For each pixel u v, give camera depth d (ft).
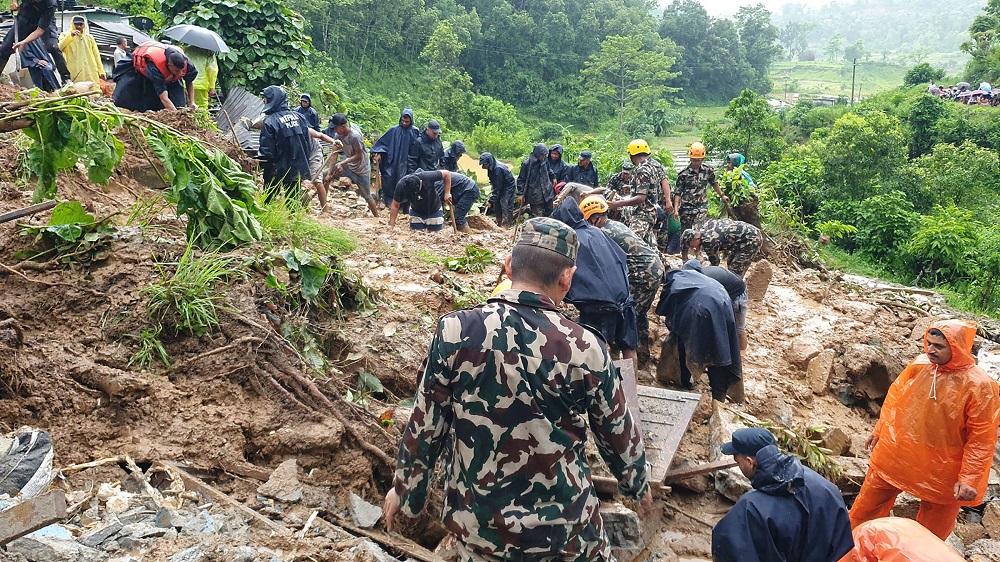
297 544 11.14
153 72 25.99
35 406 12.46
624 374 16.84
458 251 27.94
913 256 61.11
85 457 12.01
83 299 14.51
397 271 23.04
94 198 19.45
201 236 16.65
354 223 31.32
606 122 288.10
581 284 17.84
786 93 426.92
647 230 29.60
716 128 117.91
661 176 30.07
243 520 11.39
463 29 268.41
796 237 45.24
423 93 242.78
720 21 382.63
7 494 10.29
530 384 8.31
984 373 14.76
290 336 15.40
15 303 14.03
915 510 17.57
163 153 15.72
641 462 8.94
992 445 14.57
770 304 29.58
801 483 11.20
